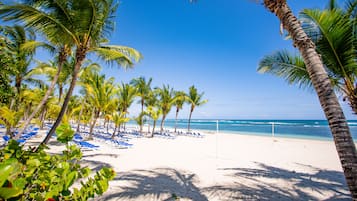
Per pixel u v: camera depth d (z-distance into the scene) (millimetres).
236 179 6133
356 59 4152
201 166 7758
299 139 20516
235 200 4461
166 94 26906
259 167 7887
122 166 7168
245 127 47906
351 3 4195
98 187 1433
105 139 15906
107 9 5793
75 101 29547
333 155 11016
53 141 12453
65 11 5195
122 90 19266
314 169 7734
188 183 5582
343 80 4922
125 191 4613
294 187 5473
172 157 9500
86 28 5613
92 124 15984
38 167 1407
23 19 4816
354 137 21109
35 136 14523
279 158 10016
